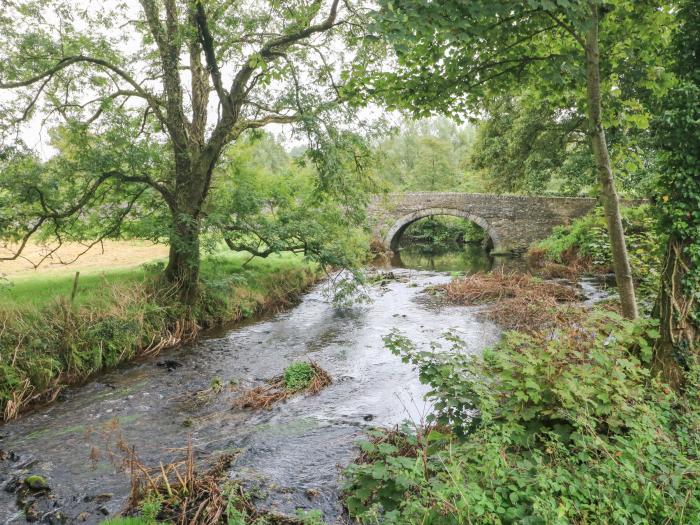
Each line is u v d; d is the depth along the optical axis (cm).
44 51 974
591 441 346
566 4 356
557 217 2888
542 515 272
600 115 473
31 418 705
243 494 468
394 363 940
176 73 1098
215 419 694
